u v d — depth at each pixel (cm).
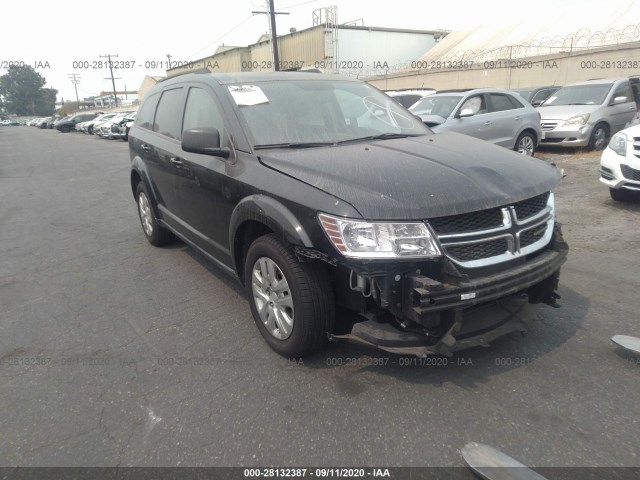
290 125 377
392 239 259
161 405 287
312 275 293
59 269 533
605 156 653
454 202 269
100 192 1037
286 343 318
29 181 1270
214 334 369
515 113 1026
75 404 292
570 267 465
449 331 267
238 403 285
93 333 380
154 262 541
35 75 11425
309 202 282
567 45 2194
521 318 307
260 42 3288
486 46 2788
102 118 3684
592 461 232
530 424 258
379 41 3136
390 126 417
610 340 334
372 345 276
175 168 453
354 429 260
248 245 358
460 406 274
